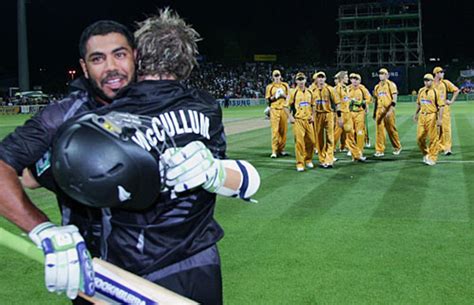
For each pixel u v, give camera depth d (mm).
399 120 25156
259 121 27250
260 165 11906
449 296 4406
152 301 1810
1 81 61062
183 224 2018
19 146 1889
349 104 12414
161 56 2025
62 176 1705
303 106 10938
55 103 2002
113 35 2020
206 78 63906
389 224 6594
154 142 1893
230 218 7004
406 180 9719
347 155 13727
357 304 4285
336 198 8219
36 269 5188
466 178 9773
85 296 1824
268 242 5934
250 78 66438
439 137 11766
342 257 5391
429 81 11547
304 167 11234
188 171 1849
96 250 2049
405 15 60344
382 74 13172
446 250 5555
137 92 1985
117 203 1752
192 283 2055
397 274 4906
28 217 1798
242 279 4840
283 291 4562
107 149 1685
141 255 1979
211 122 2117
